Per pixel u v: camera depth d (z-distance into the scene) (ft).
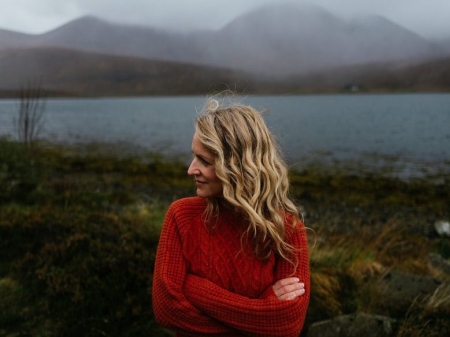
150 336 11.78
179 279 6.12
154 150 96.89
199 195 6.07
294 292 5.99
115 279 13.26
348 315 12.62
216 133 5.74
